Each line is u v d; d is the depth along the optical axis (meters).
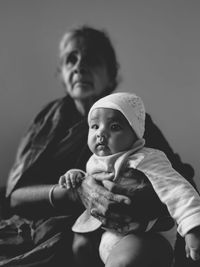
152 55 1.97
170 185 0.91
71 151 1.34
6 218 1.39
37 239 1.15
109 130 0.99
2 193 1.47
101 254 0.99
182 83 1.96
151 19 1.98
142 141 1.02
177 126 1.96
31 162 1.35
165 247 0.94
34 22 2.00
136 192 0.95
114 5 1.99
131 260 0.89
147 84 1.97
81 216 1.07
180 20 1.96
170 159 1.25
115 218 0.95
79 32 1.50
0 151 1.98
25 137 1.48
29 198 1.23
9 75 2.00
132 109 1.00
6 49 2.00
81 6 2.00
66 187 1.06
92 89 1.43
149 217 0.96
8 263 1.07
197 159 1.94
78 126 1.35
